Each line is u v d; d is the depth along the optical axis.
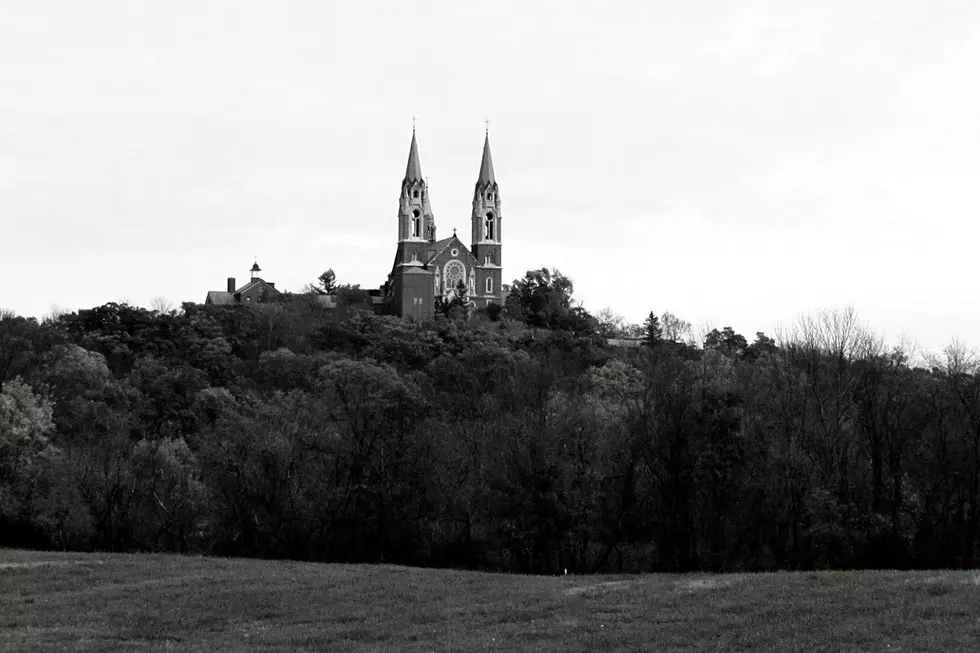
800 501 75.31
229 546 83.00
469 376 161.88
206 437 100.12
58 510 86.88
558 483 76.50
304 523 81.88
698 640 42.34
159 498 89.75
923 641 39.91
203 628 47.50
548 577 61.78
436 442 86.56
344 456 84.25
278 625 48.06
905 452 82.19
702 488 76.56
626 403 95.94
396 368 181.75
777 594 49.72
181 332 199.00
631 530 77.25
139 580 58.59
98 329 196.00
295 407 105.56
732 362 118.50
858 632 41.78
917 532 76.62
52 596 53.88
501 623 47.28
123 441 98.69
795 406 84.62
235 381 175.12
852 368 87.81
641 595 51.94
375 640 44.78
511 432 83.50
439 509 82.00
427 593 54.62
